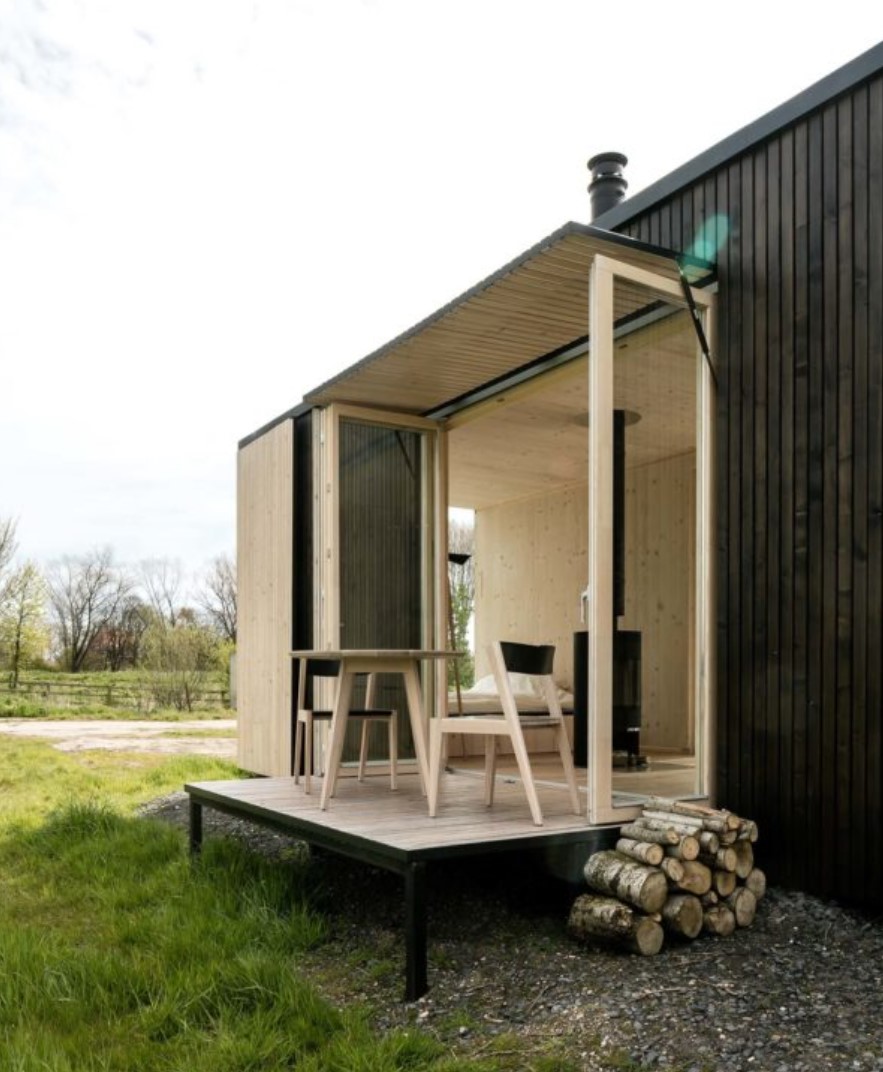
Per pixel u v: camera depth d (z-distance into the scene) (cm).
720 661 388
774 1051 232
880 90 333
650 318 383
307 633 677
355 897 397
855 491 336
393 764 457
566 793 441
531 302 411
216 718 1560
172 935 335
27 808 625
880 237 330
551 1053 242
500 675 357
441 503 591
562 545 773
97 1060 246
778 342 368
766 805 365
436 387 539
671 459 391
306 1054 251
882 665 324
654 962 297
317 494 589
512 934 338
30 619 2250
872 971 282
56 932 357
